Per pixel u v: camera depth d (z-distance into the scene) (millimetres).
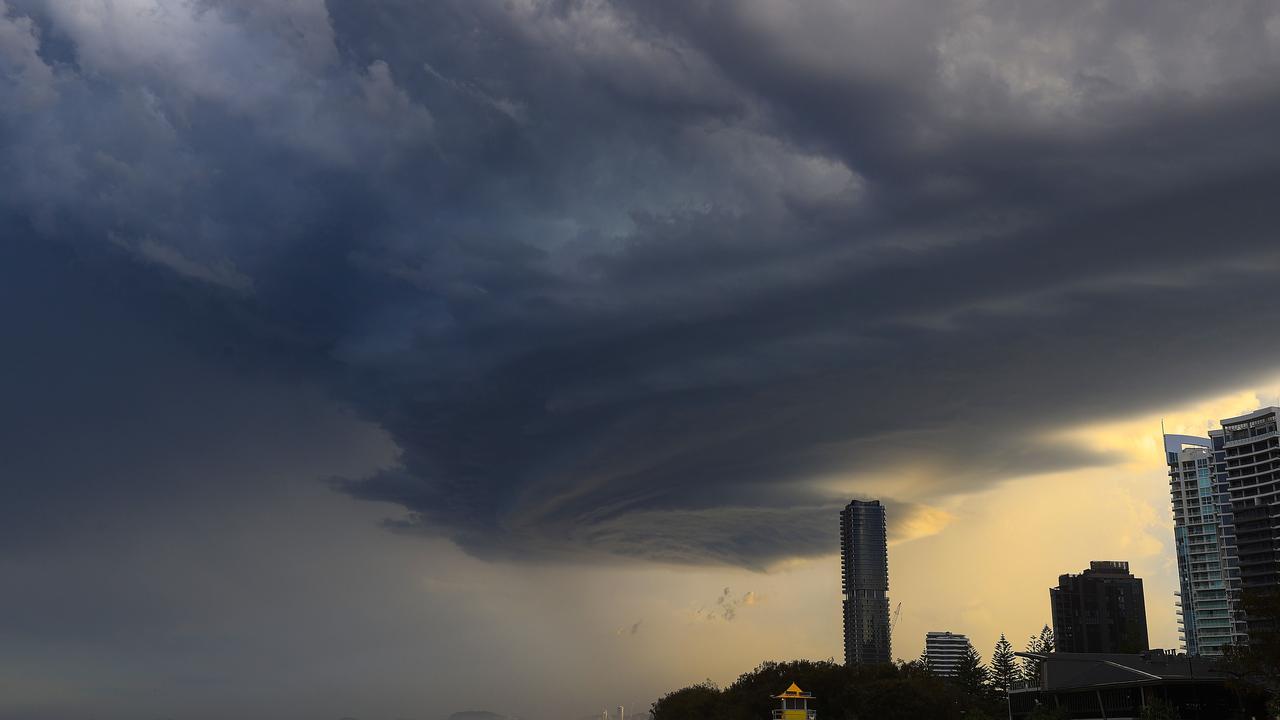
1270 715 160625
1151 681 180000
